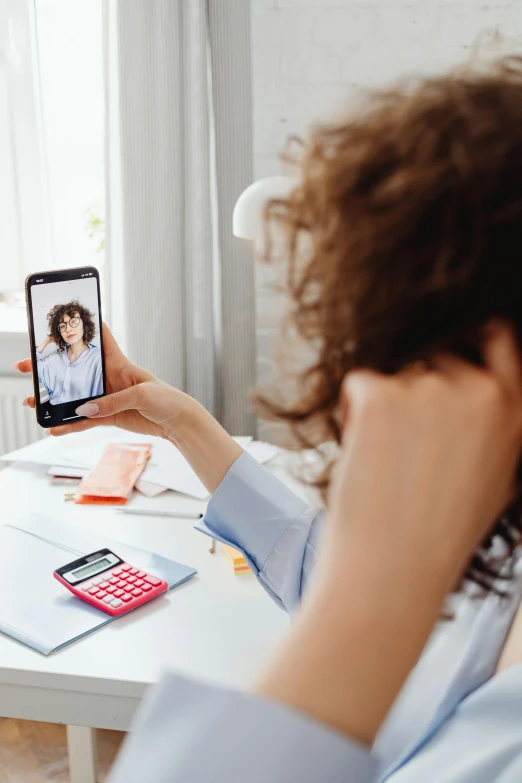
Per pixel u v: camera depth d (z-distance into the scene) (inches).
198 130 67.7
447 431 8.0
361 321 8.5
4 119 77.0
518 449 8.4
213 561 38.3
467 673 13.9
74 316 37.9
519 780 10.6
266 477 31.6
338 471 8.6
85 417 37.9
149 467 50.0
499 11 67.7
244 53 66.8
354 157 9.0
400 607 7.8
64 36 77.6
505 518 11.3
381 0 68.7
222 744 7.8
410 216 8.2
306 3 69.6
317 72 70.9
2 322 78.5
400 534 7.9
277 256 10.7
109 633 31.8
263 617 33.2
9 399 77.1
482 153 8.3
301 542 30.2
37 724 61.6
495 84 9.4
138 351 71.1
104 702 29.3
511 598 14.9
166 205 68.7
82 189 81.5
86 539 39.6
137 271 69.6
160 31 65.4
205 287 71.0
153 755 8.1
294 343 11.0
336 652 7.8
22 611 32.8
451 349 8.4
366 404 8.3
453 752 12.3
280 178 51.3
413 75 10.7
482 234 8.0
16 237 80.1
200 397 72.9
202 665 29.7
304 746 7.6
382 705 7.7
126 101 66.5
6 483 48.8
